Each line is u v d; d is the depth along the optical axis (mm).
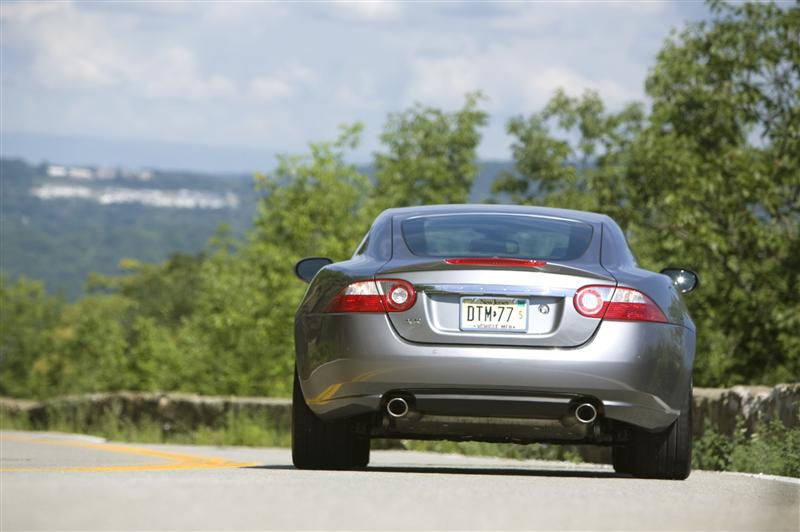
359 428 21281
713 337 67000
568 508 13031
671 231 67375
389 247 21406
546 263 20219
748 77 71188
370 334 20078
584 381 19797
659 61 74062
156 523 10898
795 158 67188
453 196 121812
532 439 21172
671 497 15141
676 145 72812
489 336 19875
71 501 12391
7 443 48250
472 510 12562
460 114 125250
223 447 49406
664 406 20500
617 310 20141
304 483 15531
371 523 11297
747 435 32094
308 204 103875
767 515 13234
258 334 99938
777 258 66250
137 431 62281
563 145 105312
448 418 20188
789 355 64125
